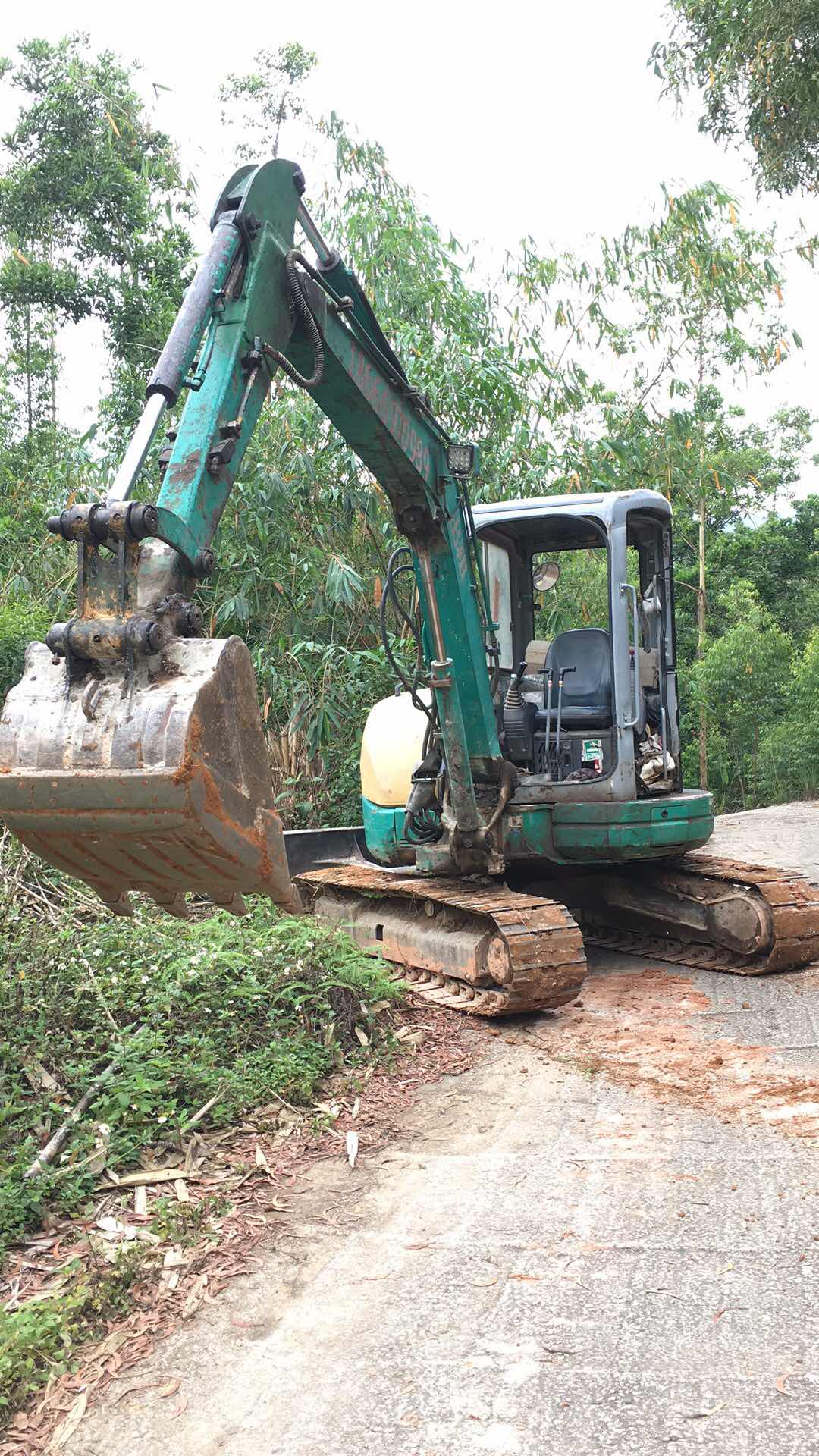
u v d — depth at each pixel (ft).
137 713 10.41
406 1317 10.67
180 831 10.28
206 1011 17.35
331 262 15.83
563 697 24.09
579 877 26.32
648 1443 8.61
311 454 38.81
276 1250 12.10
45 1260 11.71
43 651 11.42
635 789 23.07
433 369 40.55
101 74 67.05
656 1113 15.62
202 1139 14.80
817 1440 8.51
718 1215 12.37
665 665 25.49
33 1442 9.04
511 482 42.91
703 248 47.37
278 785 37.22
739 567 97.40
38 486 44.45
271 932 20.24
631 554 32.17
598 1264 11.46
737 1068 17.28
